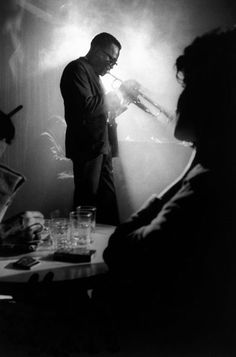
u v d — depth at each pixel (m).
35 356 1.36
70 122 3.76
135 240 1.26
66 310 1.55
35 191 4.41
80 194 3.83
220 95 1.12
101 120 3.75
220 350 1.18
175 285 1.19
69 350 1.37
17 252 1.78
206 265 1.13
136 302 1.33
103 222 3.91
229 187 1.10
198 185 1.12
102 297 1.51
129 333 1.32
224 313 1.16
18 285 1.43
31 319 1.51
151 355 1.25
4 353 1.41
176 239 1.15
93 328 1.44
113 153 4.03
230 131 1.11
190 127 1.19
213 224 1.11
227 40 1.12
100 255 1.75
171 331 1.23
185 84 1.19
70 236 1.90
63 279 1.47
